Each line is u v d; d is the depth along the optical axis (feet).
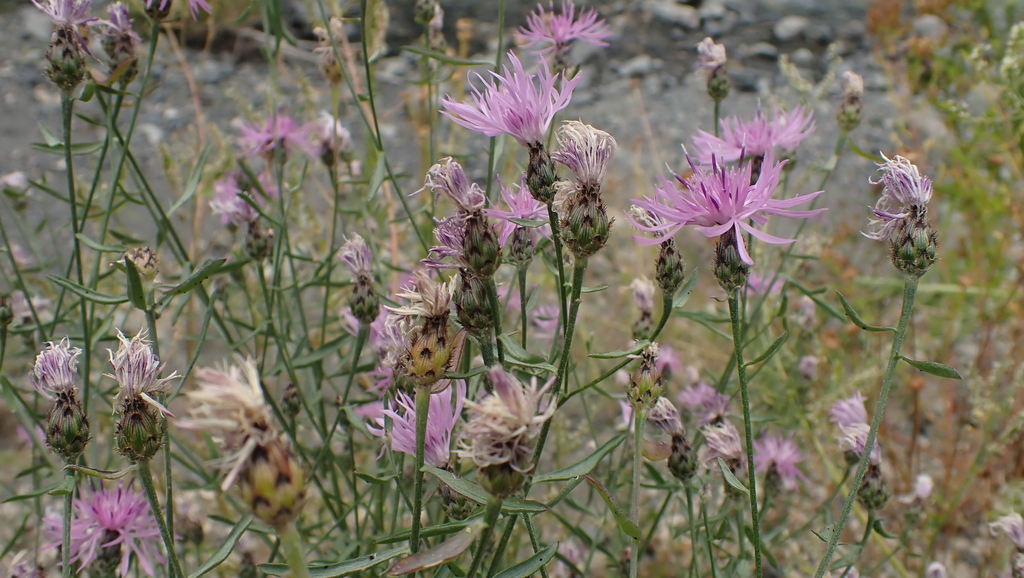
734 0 3.98
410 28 3.50
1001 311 1.74
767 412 1.52
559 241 0.92
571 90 0.93
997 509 1.39
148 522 1.08
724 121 1.15
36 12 3.61
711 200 0.88
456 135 1.88
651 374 0.94
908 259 0.90
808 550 1.41
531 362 0.91
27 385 1.56
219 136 1.69
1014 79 1.70
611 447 0.92
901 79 2.59
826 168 1.26
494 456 0.80
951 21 2.60
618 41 3.61
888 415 1.80
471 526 0.81
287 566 0.90
